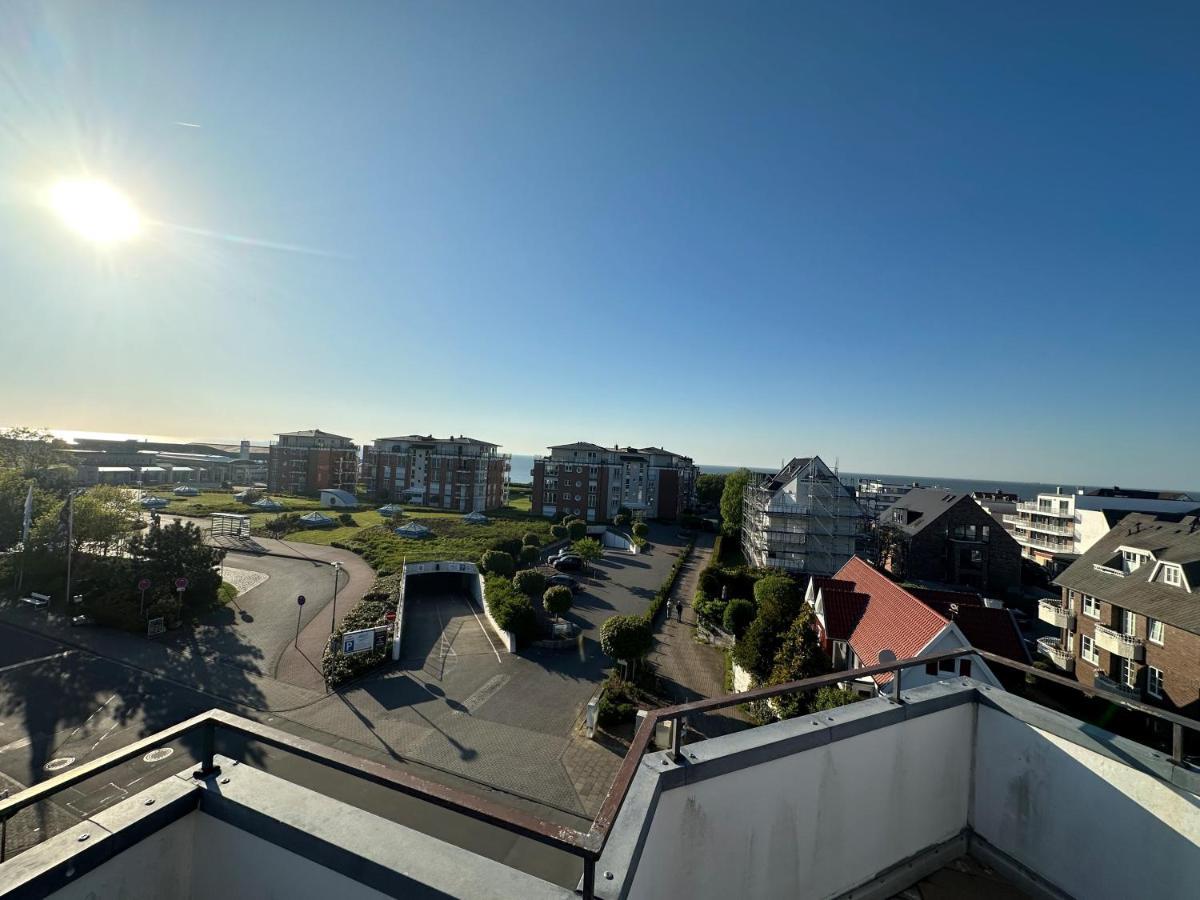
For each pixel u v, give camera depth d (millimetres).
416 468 69812
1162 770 2658
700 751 2531
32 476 42219
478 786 13484
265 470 99250
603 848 1873
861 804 3016
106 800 12273
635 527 50906
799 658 15367
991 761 3424
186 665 19578
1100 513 46062
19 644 20828
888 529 47375
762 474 57562
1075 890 2945
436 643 23062
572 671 20641
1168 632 18812
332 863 2113
